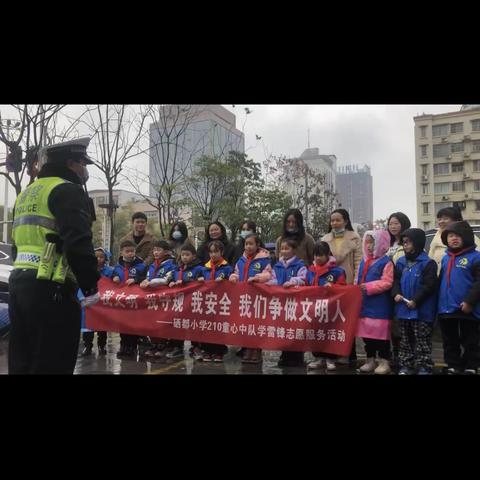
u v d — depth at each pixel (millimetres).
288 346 5359
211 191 17594
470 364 4824
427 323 4883
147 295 6082
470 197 66188
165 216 14172
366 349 5238
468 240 4910
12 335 2764
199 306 5832
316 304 5293
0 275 6910
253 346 5531
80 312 2863
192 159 17344
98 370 5309
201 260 6676
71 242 2533
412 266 4980
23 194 2842
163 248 6324
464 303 4656
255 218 19422
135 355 6297
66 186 2660
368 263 5266
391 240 5941
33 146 10203
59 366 2688
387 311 5059
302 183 27781
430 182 68938
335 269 5508
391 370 5199
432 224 68625
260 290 5578
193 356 6191
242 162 19125
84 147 2951
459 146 67312
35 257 2652
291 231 6031
